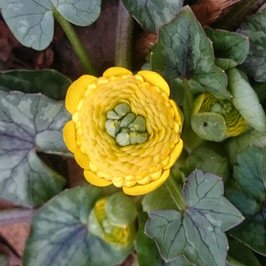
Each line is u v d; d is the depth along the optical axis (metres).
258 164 0.09
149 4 0.09
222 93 0.09
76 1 0.09
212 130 0.09
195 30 0.09
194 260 0.09
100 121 0.08
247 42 0.09
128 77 0.08
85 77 0.08
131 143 0.08
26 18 0.09
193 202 0.09
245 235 0.09
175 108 0.08
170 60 0.09
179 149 0.08
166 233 0.09
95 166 0.08
